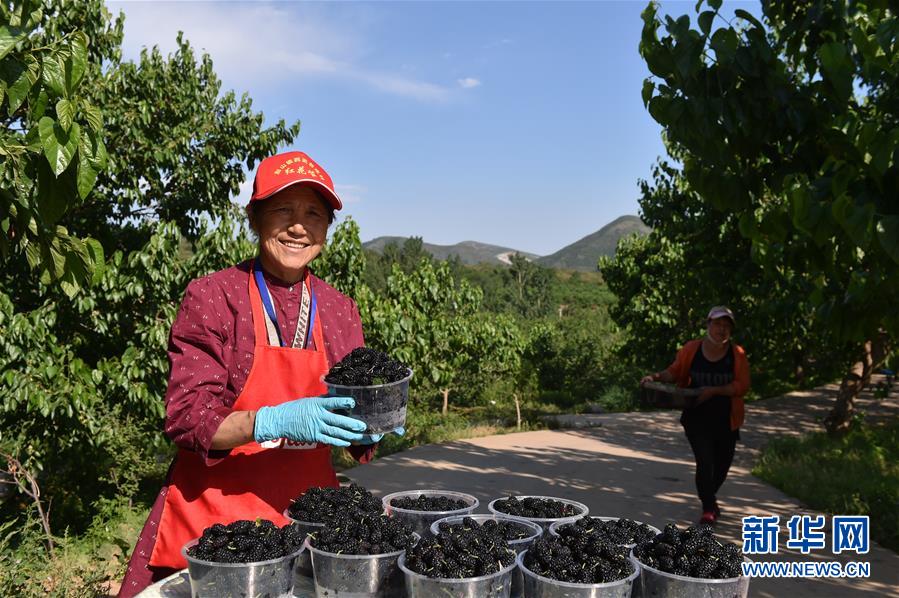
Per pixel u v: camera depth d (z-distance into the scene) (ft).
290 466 7.73
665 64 13.33
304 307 7.99
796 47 15.39
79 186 8.86
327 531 6.61
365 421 6.73
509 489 30.07
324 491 7.54
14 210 10.03
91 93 27.81
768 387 70.79
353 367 6.93
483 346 61.87
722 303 36.78
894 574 18.70
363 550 6.26
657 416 60.13
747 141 13.92
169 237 25.96
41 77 8.72
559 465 35.83
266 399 7.48
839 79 12.91
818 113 13.46
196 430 6.88
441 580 5.66
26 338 23.71
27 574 19.07
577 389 85.35
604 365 91.66
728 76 13.29
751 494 28.37
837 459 34.65
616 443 44.04
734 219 35.32
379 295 43.29
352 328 8.46
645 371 72.23
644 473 33.78
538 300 240.94
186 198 31.60
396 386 6.81
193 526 7.38
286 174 7.50
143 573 7.53
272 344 7.66
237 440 6.73
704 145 13.57
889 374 43.75
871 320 14.38
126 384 25.43
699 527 6.56
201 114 32.30
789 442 39.37
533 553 6.35
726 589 5.84
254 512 7.47
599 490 29.73
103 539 23.31
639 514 25.44
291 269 7.83
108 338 27.89
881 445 39.34
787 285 30.37
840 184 12.11
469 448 41.70
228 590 5.87
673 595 5.88
